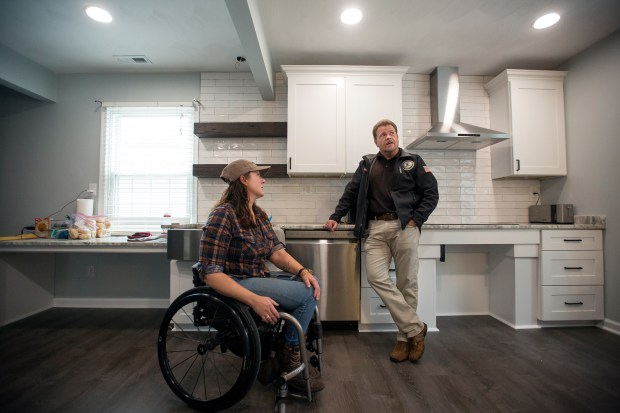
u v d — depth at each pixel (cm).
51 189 277
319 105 246
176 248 199
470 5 191
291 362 121
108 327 220
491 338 201
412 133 281
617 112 212
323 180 278
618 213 210
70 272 273
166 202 279
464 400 131
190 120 282
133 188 280
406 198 176
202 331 206
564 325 223
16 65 245
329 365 163
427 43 233
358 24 210
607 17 201
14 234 275
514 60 258
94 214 275
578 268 218
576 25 210
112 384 144
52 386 142
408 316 169
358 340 197
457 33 220
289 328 121
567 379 148
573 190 244
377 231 180
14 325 224
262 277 129
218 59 259
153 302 269
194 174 267
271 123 268
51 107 279
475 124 282
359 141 246
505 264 233
